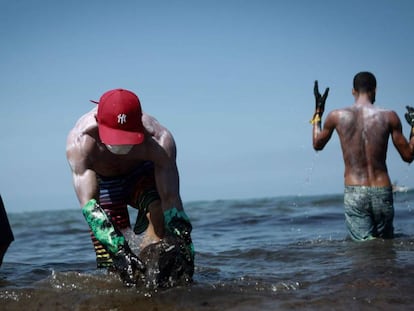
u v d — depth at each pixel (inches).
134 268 158.7
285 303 139.8
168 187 164.7
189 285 162.4
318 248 227.9
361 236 243.0
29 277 197.5
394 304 135.2
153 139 165.0
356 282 157.6
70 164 162.7
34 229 456.8
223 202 936.3
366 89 247.1
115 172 180.5
